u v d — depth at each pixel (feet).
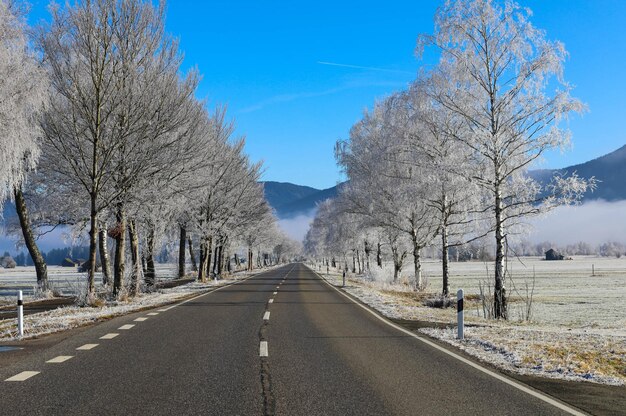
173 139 74.28
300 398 20.86
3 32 56.39
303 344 34.94
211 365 27.53
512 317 69.00
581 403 20.56
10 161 55.52
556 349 34.32
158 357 29.78
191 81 77.30
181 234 161.38
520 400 20.88
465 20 69.10
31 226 92.12
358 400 20.62
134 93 67.00
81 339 36.68
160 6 70.54
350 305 67.87
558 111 64.34
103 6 64.54
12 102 54.70
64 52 65.10
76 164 65.72
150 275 104.37
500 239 66.49
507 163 67.77
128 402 20.03
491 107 68.39
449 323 50.42
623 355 33.60
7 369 26.30
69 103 65.57
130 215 77.77
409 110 85.87
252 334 39.63
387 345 34.94
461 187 68.13
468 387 23.04
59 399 20.42
